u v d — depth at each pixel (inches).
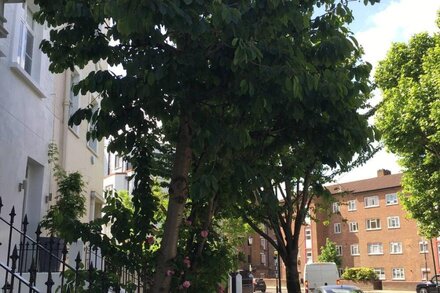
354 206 2524.6
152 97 167.9
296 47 168.6
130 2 135.3
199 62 162.4
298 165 210.8
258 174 183.3
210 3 150.3
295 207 609.6
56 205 434.9
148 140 211.9
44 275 322.0
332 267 1349.7
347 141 178.4
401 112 672.4
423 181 754.2
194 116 168.6
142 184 205.2
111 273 190.9
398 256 2320.4
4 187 362.0
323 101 168.2
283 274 2534.5
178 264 190.9
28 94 414.0
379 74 814.5
